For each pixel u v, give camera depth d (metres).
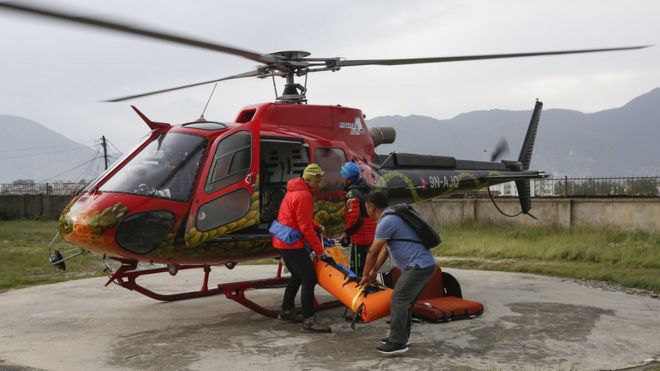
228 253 6.25
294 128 7.20
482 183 9.87
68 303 7.75
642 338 5.61
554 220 16.89
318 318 6.70
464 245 13.70
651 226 15.16
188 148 6.03
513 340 5.53
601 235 14.66
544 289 8.47
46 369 4.68
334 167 7.19
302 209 5.75
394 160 8.48
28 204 29.78
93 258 12.65
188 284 9.52
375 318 5.36
